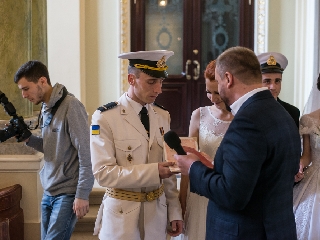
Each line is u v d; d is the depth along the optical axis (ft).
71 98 8.54
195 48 20.42
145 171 6.40
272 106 5.49
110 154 6.62
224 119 7.65
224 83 5.74
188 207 7.73
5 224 7.40
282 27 20.15
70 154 8.61
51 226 8.58
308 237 8.54
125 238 6.60
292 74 20.30
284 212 5.51
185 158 5.97
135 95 6.91
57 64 19.36
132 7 20.20
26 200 11.61
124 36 19.99
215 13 20.34
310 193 8.63
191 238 7.59
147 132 6.93
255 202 5.47
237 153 5.25
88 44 20.06
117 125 6.77
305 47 19.71
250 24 20.31
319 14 18.24
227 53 5.73
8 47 11.72
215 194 5.44
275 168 5.38
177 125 20.76
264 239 5.47
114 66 20.17
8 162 11.43
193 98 20.62
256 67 5.64
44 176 8.82
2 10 11.59
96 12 19.94
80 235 13.48
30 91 8.50
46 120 8.57
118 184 6.43
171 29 20.40
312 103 9.47
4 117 11.73
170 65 20.61
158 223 6.88
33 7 14.85
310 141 8.82
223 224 5.67
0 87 11.69
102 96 20.26
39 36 15.01
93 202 14.51
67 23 19.21
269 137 5.26
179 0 20.30
